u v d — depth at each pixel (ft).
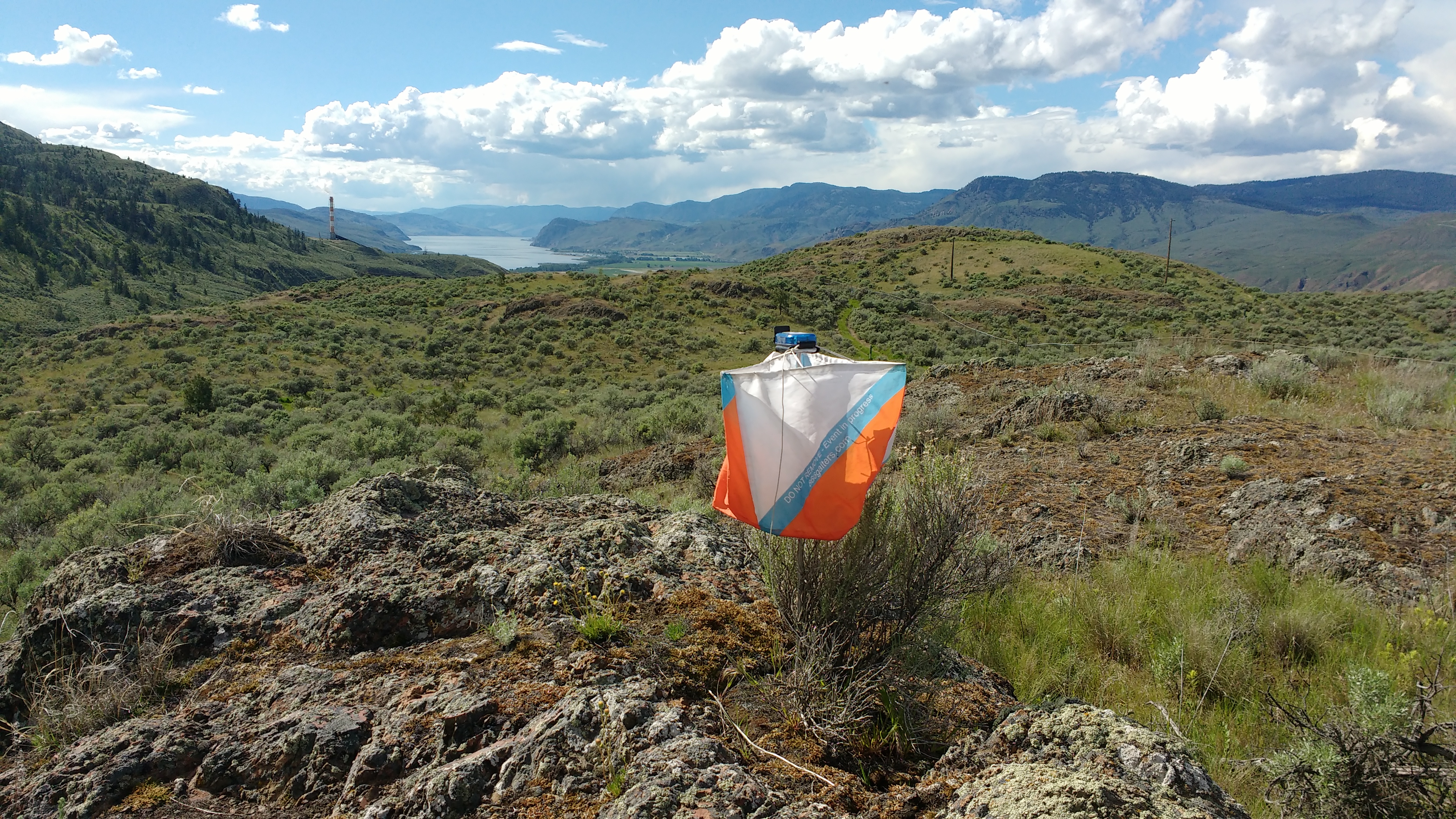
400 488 16.44
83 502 59.21
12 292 514.27
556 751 8.07
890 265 323.98
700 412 61.72
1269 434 28.63
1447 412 31.17
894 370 8.82
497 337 201.57
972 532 11.39
